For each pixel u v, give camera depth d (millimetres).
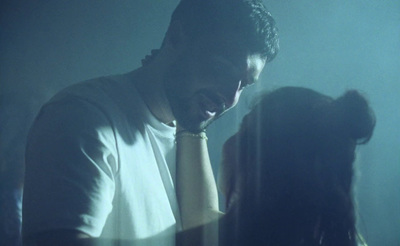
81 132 639
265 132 690
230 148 737
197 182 856
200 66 787
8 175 788
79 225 595
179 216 834
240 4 782
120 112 726
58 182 608
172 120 836
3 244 780
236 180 713
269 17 809
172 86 799
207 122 836
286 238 652
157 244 745
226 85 792
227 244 697
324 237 655
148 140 779
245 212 683
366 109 680
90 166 626
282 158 667
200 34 791
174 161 864
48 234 591
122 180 690
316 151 665
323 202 651
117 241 682
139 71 836
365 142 694
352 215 668
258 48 790
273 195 665
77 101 675
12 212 791
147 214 733
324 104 688
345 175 675
